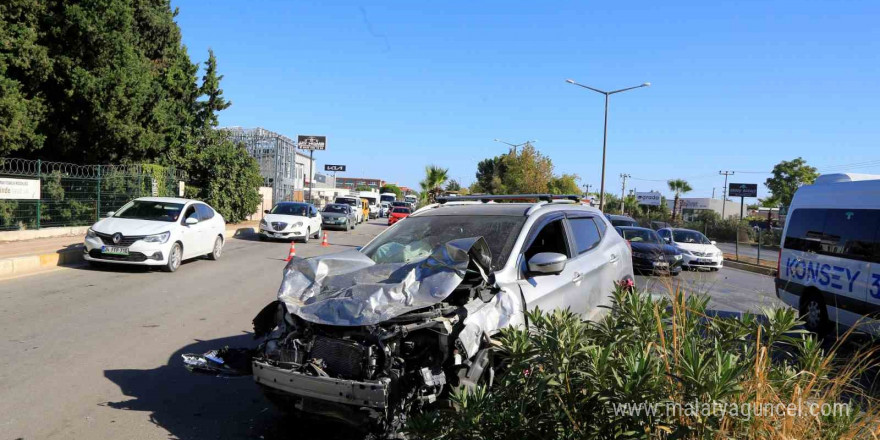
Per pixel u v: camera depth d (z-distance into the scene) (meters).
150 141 19.69
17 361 5.46
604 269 5.68
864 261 7.57
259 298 9.26
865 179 8.52
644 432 2.77
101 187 17.64
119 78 17.34
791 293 9.18
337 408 3.55
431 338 3.65
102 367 5.40
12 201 14.78
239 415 4.41
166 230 11.59
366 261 4.64
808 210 9.07
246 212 28.48
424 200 38.00
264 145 39.62
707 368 2.91
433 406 3.71
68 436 3.90
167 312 7.90
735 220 46.00
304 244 20.94
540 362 3.10
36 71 15.96
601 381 2.92
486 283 4.04
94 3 16.83
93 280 10.20
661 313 3.59
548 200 5.96
